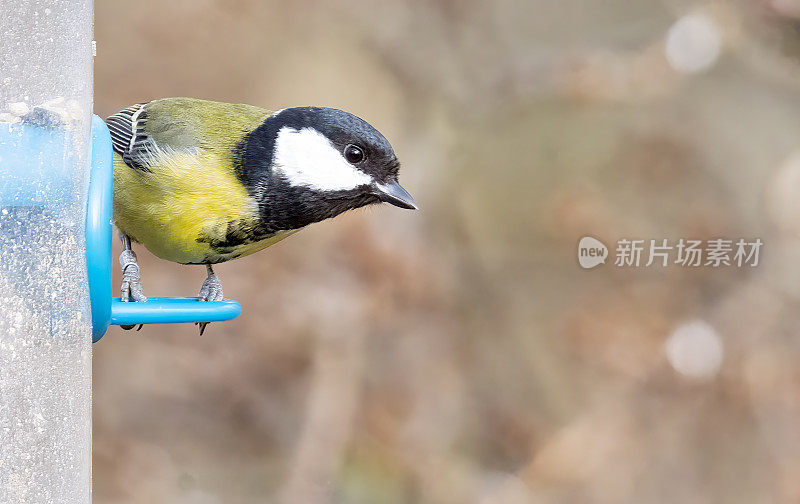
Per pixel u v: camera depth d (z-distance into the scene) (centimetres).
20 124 495
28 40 495
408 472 1133
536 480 1138
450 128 1248
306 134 636
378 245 1128
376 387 1149
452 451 1149
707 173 1209
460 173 1230
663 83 1148
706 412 1138
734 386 1130
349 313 1125
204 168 611
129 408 1141
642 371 1154
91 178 503
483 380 1174
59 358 502
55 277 500
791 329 1135
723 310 1153
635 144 1223
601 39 1216
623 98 1183
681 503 1120
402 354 1155
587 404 1167
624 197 1220
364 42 1271
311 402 1127
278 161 627
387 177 654
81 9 507
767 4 1078
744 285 1159
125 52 1214
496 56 1267
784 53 1111
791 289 1139
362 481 1121
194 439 1125
